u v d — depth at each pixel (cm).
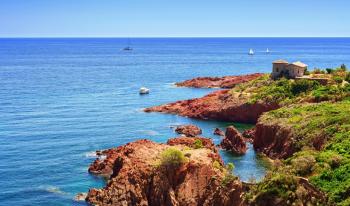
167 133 12212
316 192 6012
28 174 8862
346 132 8125
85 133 12100
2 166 9312
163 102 17050
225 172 7706
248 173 8612
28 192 8000
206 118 13900
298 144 8950
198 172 7375
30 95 18275
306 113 10294
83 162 9594
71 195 7862
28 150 10431
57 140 11319
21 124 13012
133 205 7194
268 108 13012
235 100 13950
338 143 7619
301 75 14362
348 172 6219
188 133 12012
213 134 12094
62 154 10150
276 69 14812
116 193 7362
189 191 7212
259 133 10506
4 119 13638
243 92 14512
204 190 7212
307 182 6128
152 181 7300
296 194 5859
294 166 6669
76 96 18250
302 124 9512
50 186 8275
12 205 7488
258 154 10056
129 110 15400
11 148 10575
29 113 14600
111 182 7644
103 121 13600
